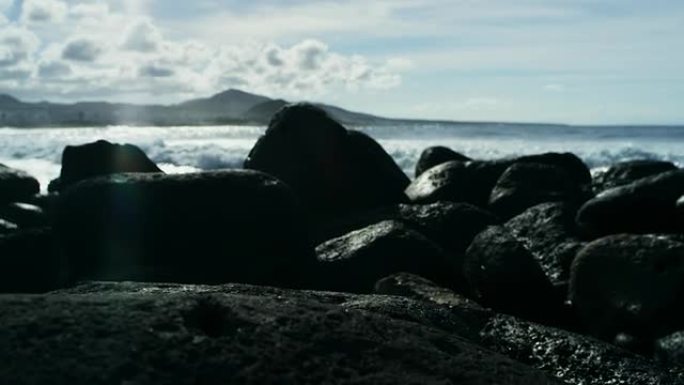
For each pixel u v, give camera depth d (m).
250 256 7.49
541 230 9.62
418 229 10.02
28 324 2.53
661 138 40.88
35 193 11.78
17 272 7.53
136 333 2.57
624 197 9.55
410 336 3.04
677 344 5.82
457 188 12.62
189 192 7.66
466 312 4.95
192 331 2.67
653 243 7.33
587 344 4.53
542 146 33.78
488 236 8.27
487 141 38.28
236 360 2.54
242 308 2.89
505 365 3.03
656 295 6.88
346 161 11.95
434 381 2.73
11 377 2.28
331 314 3.01
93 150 12.32
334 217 11.36
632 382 4.20
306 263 7.71
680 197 9.44
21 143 31.17
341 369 2.65
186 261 7.40
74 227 7.66
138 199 7.61
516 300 7.71
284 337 2.74
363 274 7.73
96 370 2.36
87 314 2.65
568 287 7.97
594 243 7.72
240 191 7.70
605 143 36.66
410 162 23.48
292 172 11.75
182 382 2.41
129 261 7.42
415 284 6.14
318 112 12.26
